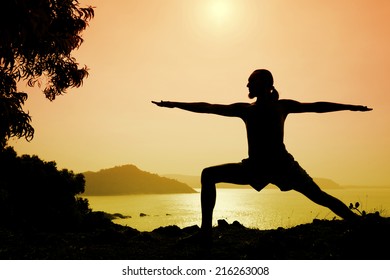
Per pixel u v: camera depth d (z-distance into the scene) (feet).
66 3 37.55
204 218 19.44
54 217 124.67
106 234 23.54
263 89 18.74
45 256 19.35
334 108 18.49
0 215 83.87
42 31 30.91
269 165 17.88
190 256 18.86
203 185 19.16
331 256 18.15
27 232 26.63
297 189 18.54
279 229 27.04
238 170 18.43
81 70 43.04
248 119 18.56
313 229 25.31
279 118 18.30
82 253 19.98
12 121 34.91
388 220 20.24
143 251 20.36
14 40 30.17
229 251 19.72
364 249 18.30
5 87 37.11
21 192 135.95
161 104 19.15
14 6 27.84
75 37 39.55
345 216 19.06
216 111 19.01
